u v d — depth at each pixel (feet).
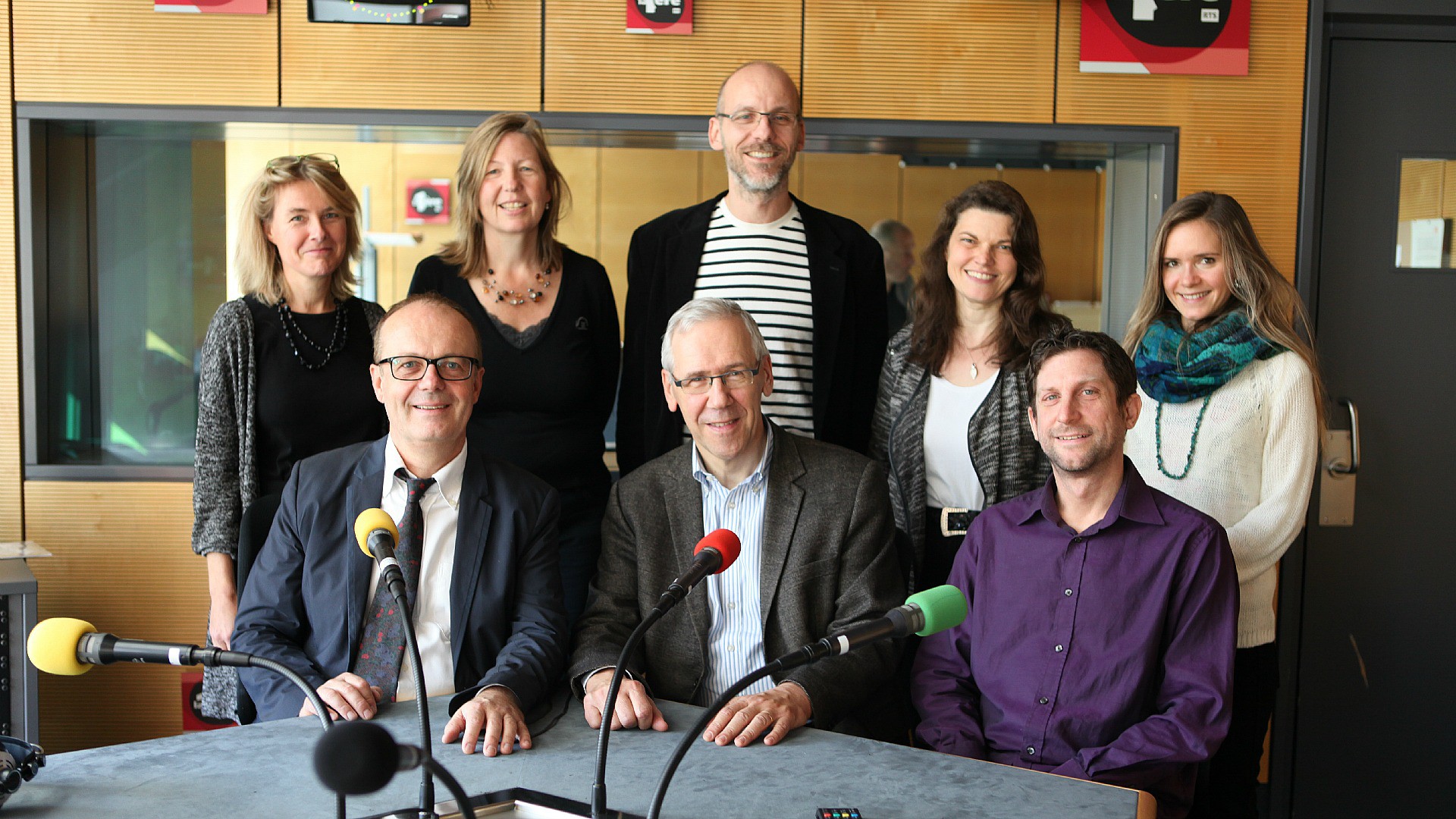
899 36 10.28
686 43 10.22
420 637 5.76
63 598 10.13
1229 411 7.08
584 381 8.02
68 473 10.09
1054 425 5.95
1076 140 10.38
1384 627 10.35
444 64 10.13
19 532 10.10
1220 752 7.24
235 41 10.03
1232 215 7.23
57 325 10.53
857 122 10.32
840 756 4.74
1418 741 10.39
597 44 10.18
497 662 5.59
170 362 11.22
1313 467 7.06
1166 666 5.84
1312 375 7.07
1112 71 10.26
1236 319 7.16
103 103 10.00
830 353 8.20
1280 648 10.28
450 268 8.09
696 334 6.06
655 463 6.58
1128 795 4.36
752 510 6.38
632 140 10.75
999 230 7.67
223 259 11.29
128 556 10.14
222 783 4.31
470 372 5.86
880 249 8.55
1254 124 10.36
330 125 10.15
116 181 10.93
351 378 7.98
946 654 6.31
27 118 9.98
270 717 5.53
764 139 7.88
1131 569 5.90
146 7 9.96
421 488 5.84
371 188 15.07
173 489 10.11
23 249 10.05
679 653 6.22
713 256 8.22
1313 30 10.19
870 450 8.38
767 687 6.09
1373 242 10.37
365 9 10.02
